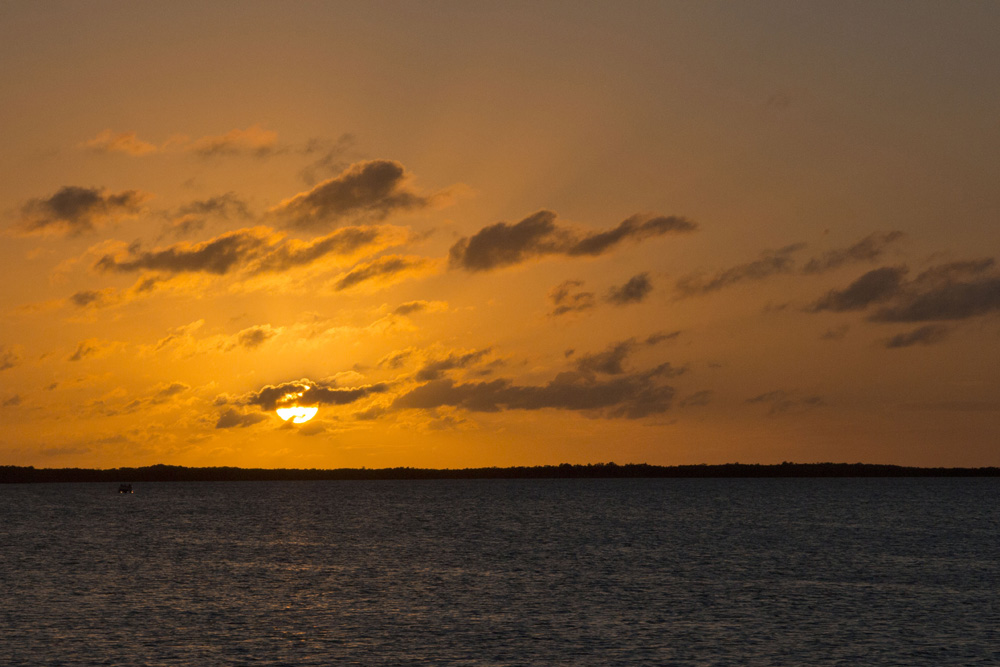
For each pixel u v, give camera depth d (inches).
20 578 3216.0
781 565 3521.2
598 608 2522.1
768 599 2662.4
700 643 2090.3
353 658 1968.5
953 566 3467.0
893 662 1926.7
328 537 5029.5
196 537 5059.1
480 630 2235.5
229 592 2847.0
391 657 1974.7
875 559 3718.0
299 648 2055.9
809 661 1931.6
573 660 1943.9
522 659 1955.0
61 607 2559.1
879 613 2427.4
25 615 2428.6
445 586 2965.1
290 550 4259.4
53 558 3914.9
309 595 2775.6
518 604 2596.0
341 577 3216.0
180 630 2237.9
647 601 2637.8
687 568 3437.5
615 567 3484.3
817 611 2461.9
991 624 2277.3
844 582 3016.7
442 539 4842.5
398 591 2856.8
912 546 4271.7
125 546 4493.1
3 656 1971.0
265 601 2664.9
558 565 3565.5
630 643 2091.5
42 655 1983.3
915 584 2965.1
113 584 3041.3
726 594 2758.4
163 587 2967.5
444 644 2090.3
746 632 2198.6
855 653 1995.6
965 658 1955.0
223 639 2142.0
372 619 2375.7
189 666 1902.1
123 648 2049.7
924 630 2210.9
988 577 3139.8
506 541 4687.5
